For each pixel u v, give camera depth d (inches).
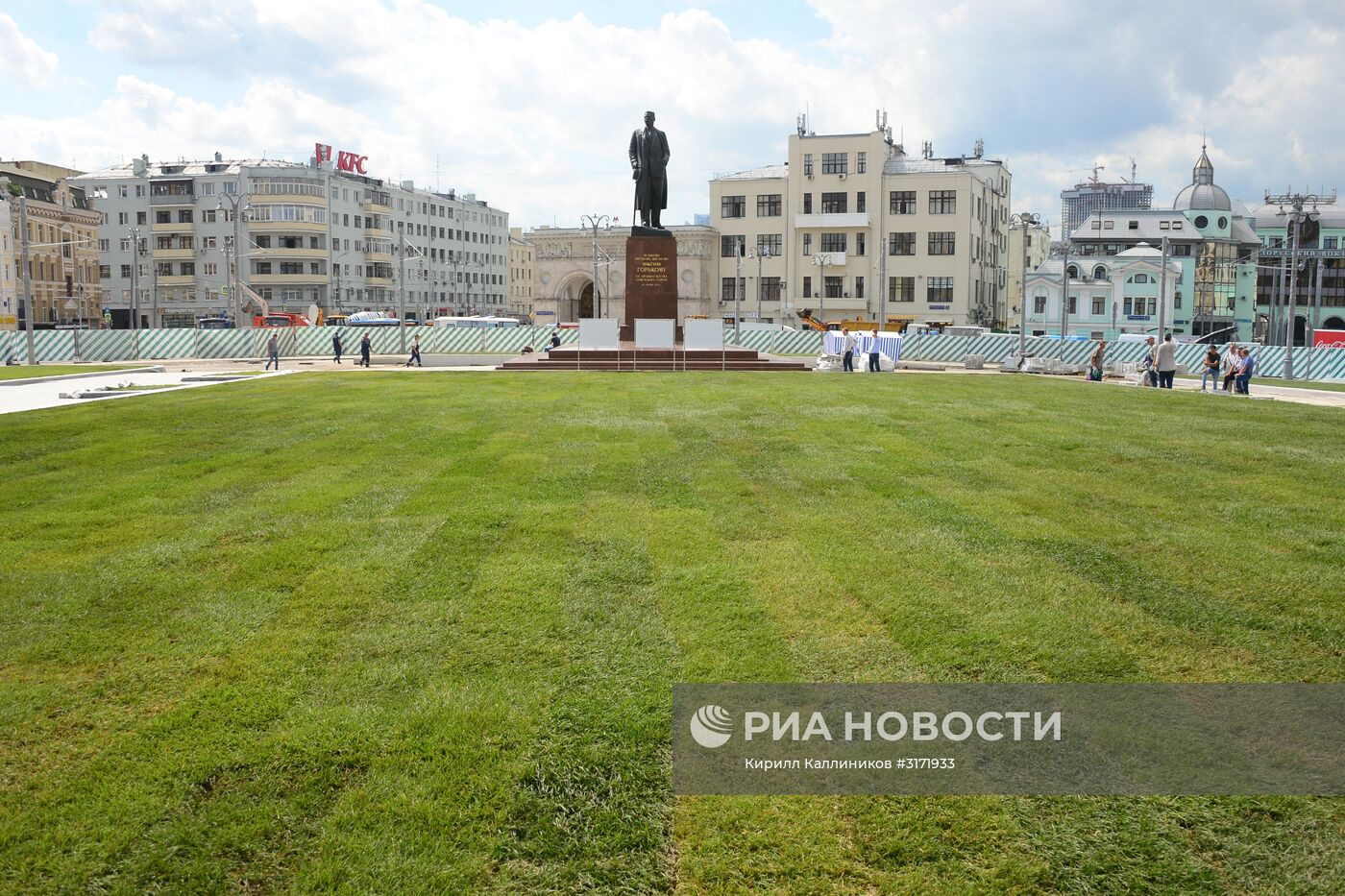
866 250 3344.0
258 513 394.9
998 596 282.2
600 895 155.9
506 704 214.7
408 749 195.6
